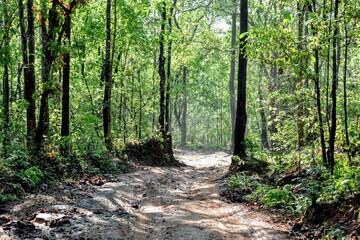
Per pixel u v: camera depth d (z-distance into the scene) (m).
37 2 14.05
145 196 10.73
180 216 8.16
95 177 13.39
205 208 9.07
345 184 7.17
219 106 53.78
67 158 13.24
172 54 28.59
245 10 15.35
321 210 7.23
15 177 9.77
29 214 7.63
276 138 13.62
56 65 12.51
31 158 11.46
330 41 8.88
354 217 6.41
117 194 10.46
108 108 19.17
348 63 20.09
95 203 9.02
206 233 6.76
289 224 7.51
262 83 28.45
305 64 9.35
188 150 46.88
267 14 27.81
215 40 35.75
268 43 8.78
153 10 24.53
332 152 9.13
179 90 28.69
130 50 24.17
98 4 20.53
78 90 21.98
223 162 27.98
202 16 38.12
